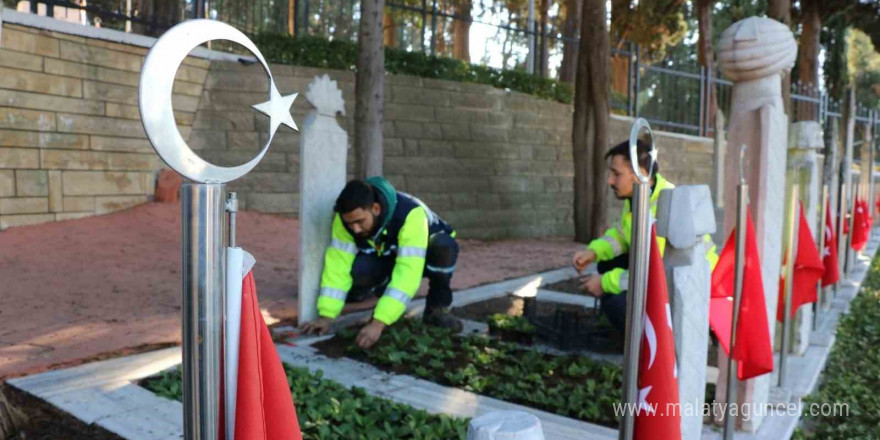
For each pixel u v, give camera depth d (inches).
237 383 58.1
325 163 203.5
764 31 135.6
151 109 47.2
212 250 51.6
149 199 374.9
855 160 874.1
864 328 259.4
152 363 161.9
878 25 877.8
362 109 335.0
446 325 210.4
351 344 187.3
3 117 312.5
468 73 520.1
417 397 152.3
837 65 1030.4
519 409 147.2
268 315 214.2
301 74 432.5
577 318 202.8
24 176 321.4
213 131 397.1
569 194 576.7
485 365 176.4
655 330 85.7
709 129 737.0
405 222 178.1
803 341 208.5
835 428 160.2
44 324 189.8
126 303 218.8
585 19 470.6
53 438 121.8
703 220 100.3
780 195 147.1
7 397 138.7
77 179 341.7
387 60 476.7
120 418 130.0
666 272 100.0
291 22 475.8
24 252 278.5
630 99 649.6
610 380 165.5
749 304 121.9
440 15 551.5
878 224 751.7
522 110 540.4
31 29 320.5
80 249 291.3
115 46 356.5
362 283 202.4
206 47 399.5
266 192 408.5
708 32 756.0
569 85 584.4
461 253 408.2
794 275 181.6
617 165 163.8
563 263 379.9
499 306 256.8
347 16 509.0
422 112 480.7
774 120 138.5
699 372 104.1
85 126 344.2
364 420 133.4
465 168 501.7
